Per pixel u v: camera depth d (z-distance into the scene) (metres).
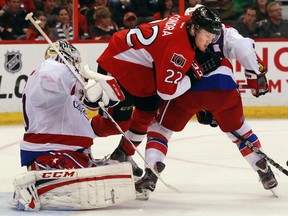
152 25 7.23
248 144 7.38
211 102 7.19
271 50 14.71
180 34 6.95
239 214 6.71
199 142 11.52
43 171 6.64
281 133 12.51
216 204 7.16
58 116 6.76
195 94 7.16
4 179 8.62
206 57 7.13
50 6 14.35
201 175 8.81
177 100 7.22
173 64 6.89
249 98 14.62
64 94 6.70
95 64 14.45
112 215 6.57
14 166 9.53
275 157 10.23
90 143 6.95
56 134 6.77
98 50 14.43
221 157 10.12
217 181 8.41
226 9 14.88
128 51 7.27
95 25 14.60
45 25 14.38
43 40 14.14
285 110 14.70
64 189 6.64
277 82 14.69
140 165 9.45
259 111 14.64
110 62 7.39
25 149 6.83
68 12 14.47
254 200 7.36
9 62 13.97
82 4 14.52
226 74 7.21
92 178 6.66
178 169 9.22
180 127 7.34
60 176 6.62
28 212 6.65
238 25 14.94
